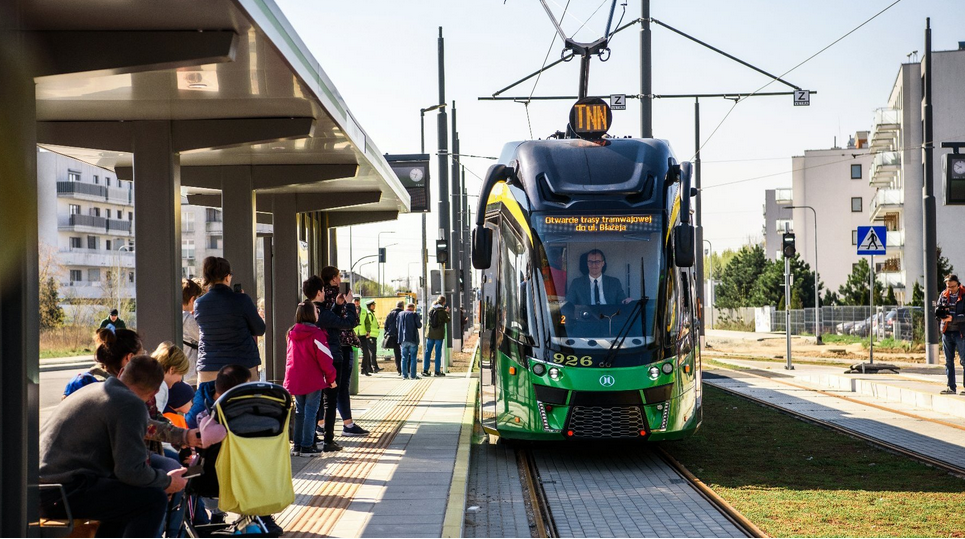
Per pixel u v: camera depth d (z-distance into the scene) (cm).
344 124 1166
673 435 1145
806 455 1179
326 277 1295
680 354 1158
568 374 1130
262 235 2027
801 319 7206
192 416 767
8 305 556
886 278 6925
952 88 6538
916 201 6662
